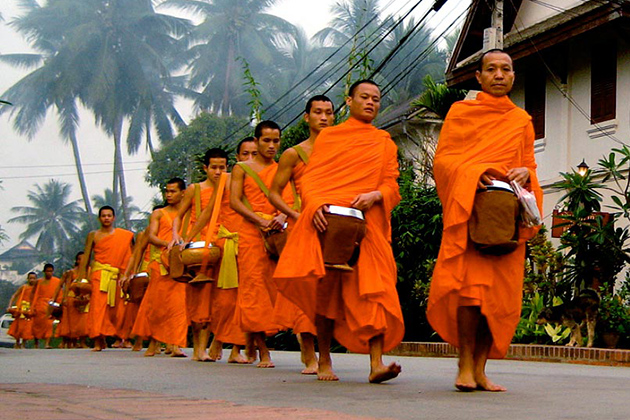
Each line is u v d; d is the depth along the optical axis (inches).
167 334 510.0
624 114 707.4
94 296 636.7
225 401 221.8
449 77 835.4
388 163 292.7
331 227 277.1
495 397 247.0
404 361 491.2
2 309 3139.8
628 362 482.3
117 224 2972.4
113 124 2694.4
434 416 201.6
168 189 530.3
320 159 287.7
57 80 2701.8
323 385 285.7
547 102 788.6
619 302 569.0
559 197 763.4
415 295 661.3
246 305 394.3
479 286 255.8
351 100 293.6
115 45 2746.1
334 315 297.9
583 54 749.9
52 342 1232.8
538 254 585.3
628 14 666.2
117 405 208.7
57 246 3309.5
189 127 2190.0
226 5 2751.0
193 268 432.8
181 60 2837.1
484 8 808.9
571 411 213.9
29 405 204.7
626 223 693.9
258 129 403.5
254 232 396.2
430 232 687.1
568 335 560.1
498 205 251.1
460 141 264.4
